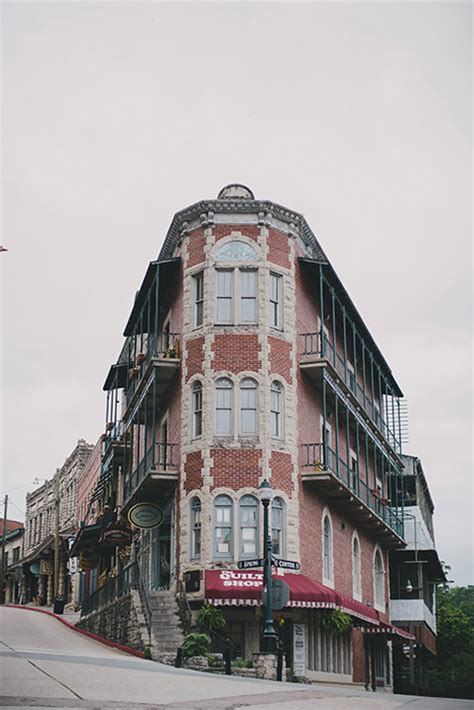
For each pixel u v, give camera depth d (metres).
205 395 34.50
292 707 17.45
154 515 35.28
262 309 35.28
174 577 34.16
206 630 29.95
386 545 49.00
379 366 48.75
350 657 40.00
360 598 42.50
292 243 36.88
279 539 33.69
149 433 41.66
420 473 58.47
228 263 35.69
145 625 30.58
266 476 33.72
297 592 31.80
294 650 32.88
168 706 15.97
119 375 49.25
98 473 58.62
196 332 35.47
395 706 19.84
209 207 36.03
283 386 35.22
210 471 33.69
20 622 43.75
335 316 41.62
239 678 24.03
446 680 72.69
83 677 19.14
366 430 43.12
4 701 14.98
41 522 80.88
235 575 32.19
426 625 54.38
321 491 36.84
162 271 37.62
